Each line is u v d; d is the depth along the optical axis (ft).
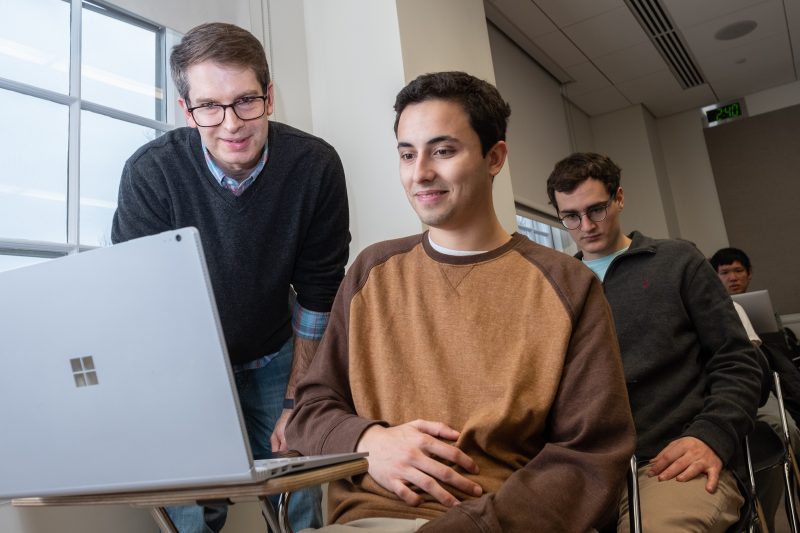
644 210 17.99
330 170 4.98
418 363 3.31
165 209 4.66
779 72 17.10
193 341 2.07
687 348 4.91
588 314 3.21
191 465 2.11
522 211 13.42
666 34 14.38
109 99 5.88
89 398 2.25
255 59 4.24
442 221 3.39
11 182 5.02
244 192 4.61
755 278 17.67
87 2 5.78
